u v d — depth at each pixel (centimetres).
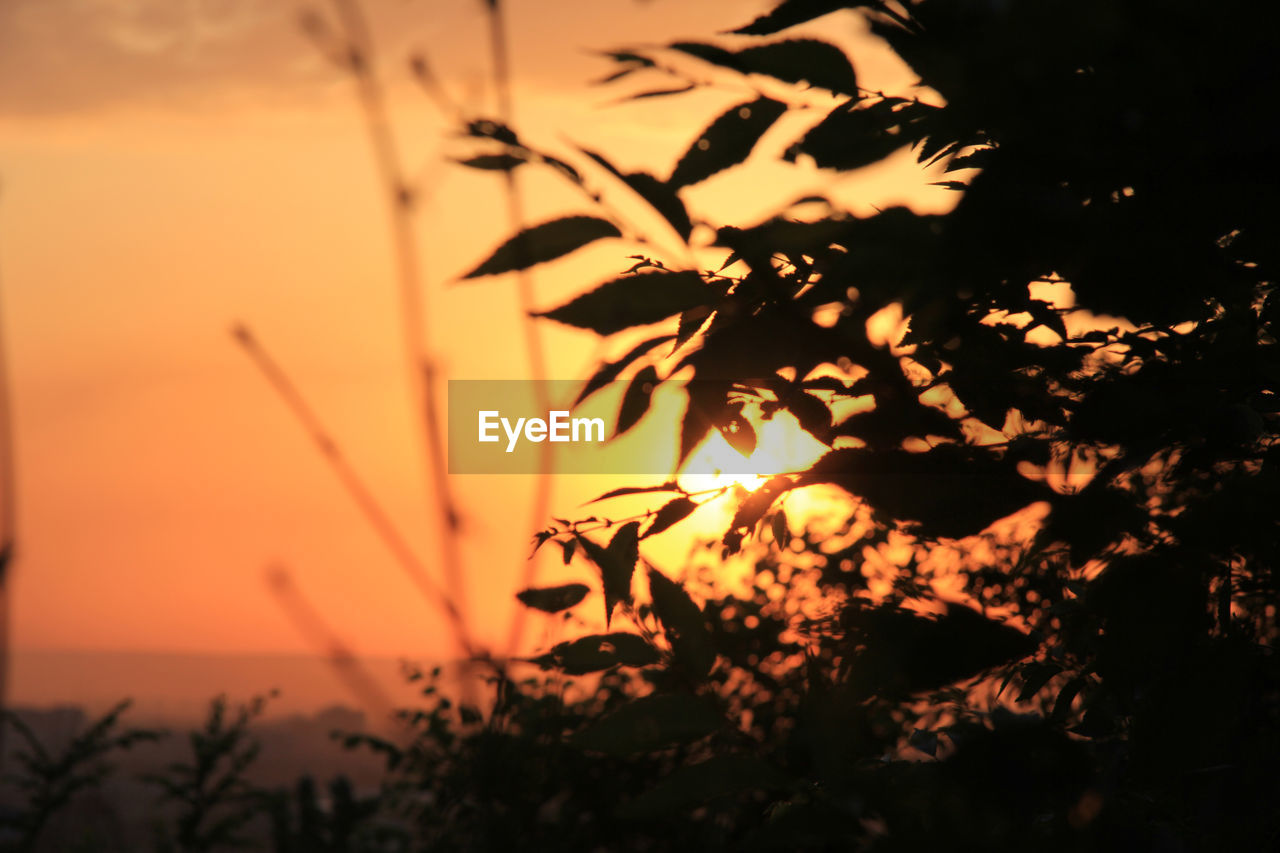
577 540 155
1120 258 148
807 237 152
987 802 143
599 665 152
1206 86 142
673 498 157
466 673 135
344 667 134
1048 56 142
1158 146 145
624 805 146
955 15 144
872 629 145
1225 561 147
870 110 153
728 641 153
